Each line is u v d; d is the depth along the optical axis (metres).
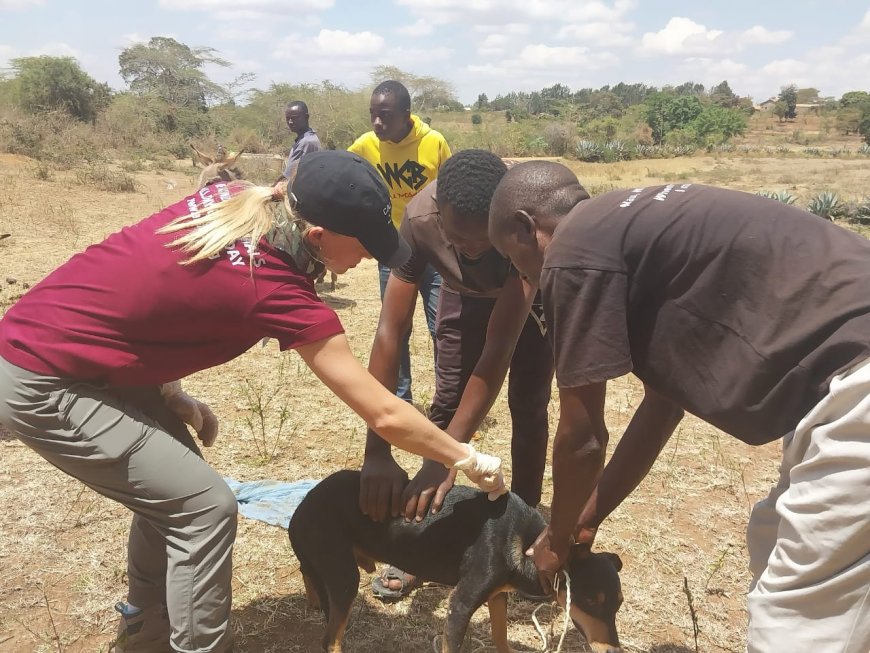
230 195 2.31
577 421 1.99
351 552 2.64
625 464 2.46
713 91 138.25
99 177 16.20
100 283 2.14
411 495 2.55
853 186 26.31
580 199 2.15
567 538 2.24
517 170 2.18
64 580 3.27
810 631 1.75
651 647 3.03
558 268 1.88
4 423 2.24
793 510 1.76
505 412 5.29
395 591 3.29
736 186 26.47
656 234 1.84
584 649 3.02
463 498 2.55
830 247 1.76
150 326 2.15
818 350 1.70
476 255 2.73
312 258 2.22
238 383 5.58
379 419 2.23
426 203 2.87
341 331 2.22
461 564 2.48
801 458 1.82
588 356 1.86
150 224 2.23
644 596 3.33
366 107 34.59
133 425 2.28
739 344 1.79
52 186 15.27
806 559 1.73
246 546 3.57
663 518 3.98
